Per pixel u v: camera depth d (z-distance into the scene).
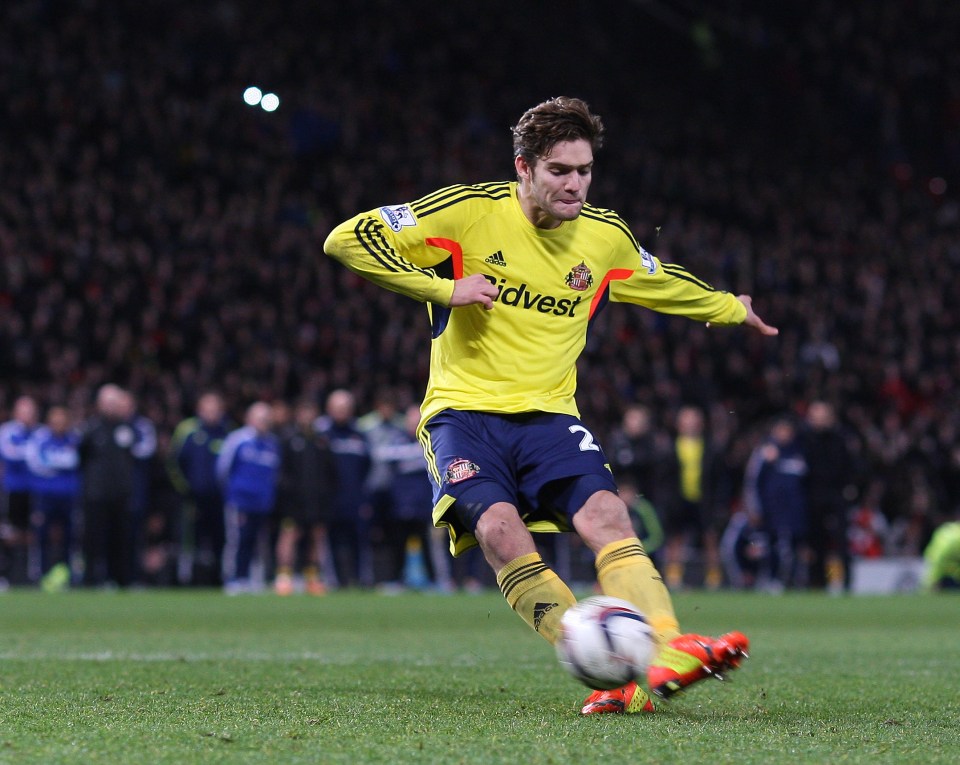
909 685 11.96
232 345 45.78
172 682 11.45
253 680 11.73
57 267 45.88
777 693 11.16
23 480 35.97
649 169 62.53
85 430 34.97
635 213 59.44
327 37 62.66
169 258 48.31
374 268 9.41
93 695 10.23
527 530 9.30
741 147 71.44
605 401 46.53
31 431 36.19
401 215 9.71
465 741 7.77
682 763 7.08
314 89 58.41
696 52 76.06
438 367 10.12
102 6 57.66
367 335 48.28
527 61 71.12
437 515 9.61
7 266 44.53
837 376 52.16
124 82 54.44
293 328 47.19
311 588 35.72
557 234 9.92
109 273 46.28
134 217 49.22
